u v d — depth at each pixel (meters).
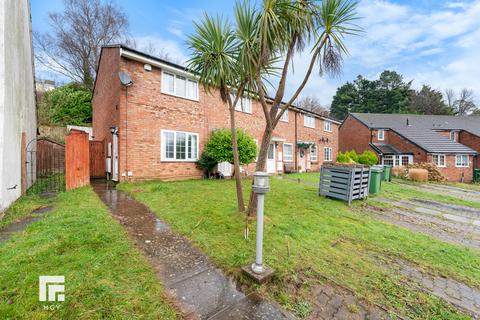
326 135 20.06
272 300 2.15
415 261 3.11
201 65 4.63
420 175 15.05
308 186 9.02
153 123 8.55
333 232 3.98
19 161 5.39
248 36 3.96
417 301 2.28
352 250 3.33
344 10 3.71
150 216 4.35
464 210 6.63
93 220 3.75
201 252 2.98
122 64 7.78
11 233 3.23
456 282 2.69
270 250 3.07
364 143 24.08
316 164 18.67
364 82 36.78
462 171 20.12
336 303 2.17
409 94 33.50
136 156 8.09
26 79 7.16
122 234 3.33
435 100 36.00
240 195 4.59
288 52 4.18
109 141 9.44
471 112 41.75
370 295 2.32
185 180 9.26
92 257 2.54
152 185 7.38
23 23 6.58
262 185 2.45
